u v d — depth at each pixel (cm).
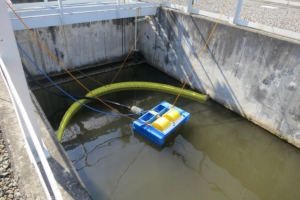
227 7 977
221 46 742
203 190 522
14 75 236
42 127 386
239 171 587
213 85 832
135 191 507
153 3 920
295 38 587
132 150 625
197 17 783
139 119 669
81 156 596
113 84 908
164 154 615
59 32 883
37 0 845
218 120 760
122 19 1029
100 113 770
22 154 288
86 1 833
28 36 820
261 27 649
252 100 716
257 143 675
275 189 543
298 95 589
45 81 919
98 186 514
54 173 306
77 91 892
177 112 684
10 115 348
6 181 257
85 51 995
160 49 1016
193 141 670
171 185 527
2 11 203
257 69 666
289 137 651
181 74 956
